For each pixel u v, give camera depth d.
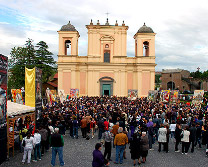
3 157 12.43
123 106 26.92
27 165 11.97
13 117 14.30
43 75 55.72
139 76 49.66
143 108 25.22
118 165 11.95
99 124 17.78
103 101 38.06
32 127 15.88
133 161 12.67
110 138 12.51
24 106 16.75
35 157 12.55
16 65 52.53
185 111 22.33
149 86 49.72
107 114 21.66
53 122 17.72
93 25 50.28
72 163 12.29
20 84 51.91
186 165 12.11
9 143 13.43
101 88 50.00
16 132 15.98
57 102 32.22
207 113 21.95
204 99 37.88
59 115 19.14
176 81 83.12
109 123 17.11
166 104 30.72
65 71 49.53
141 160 12.88
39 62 56.66
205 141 16.30
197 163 12.47
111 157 13.37
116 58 50.47
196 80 81.19
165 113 22.50
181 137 14.12
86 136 18.58
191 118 18.41
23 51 53.72
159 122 17.53
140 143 12.22
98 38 50.59
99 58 50.50
